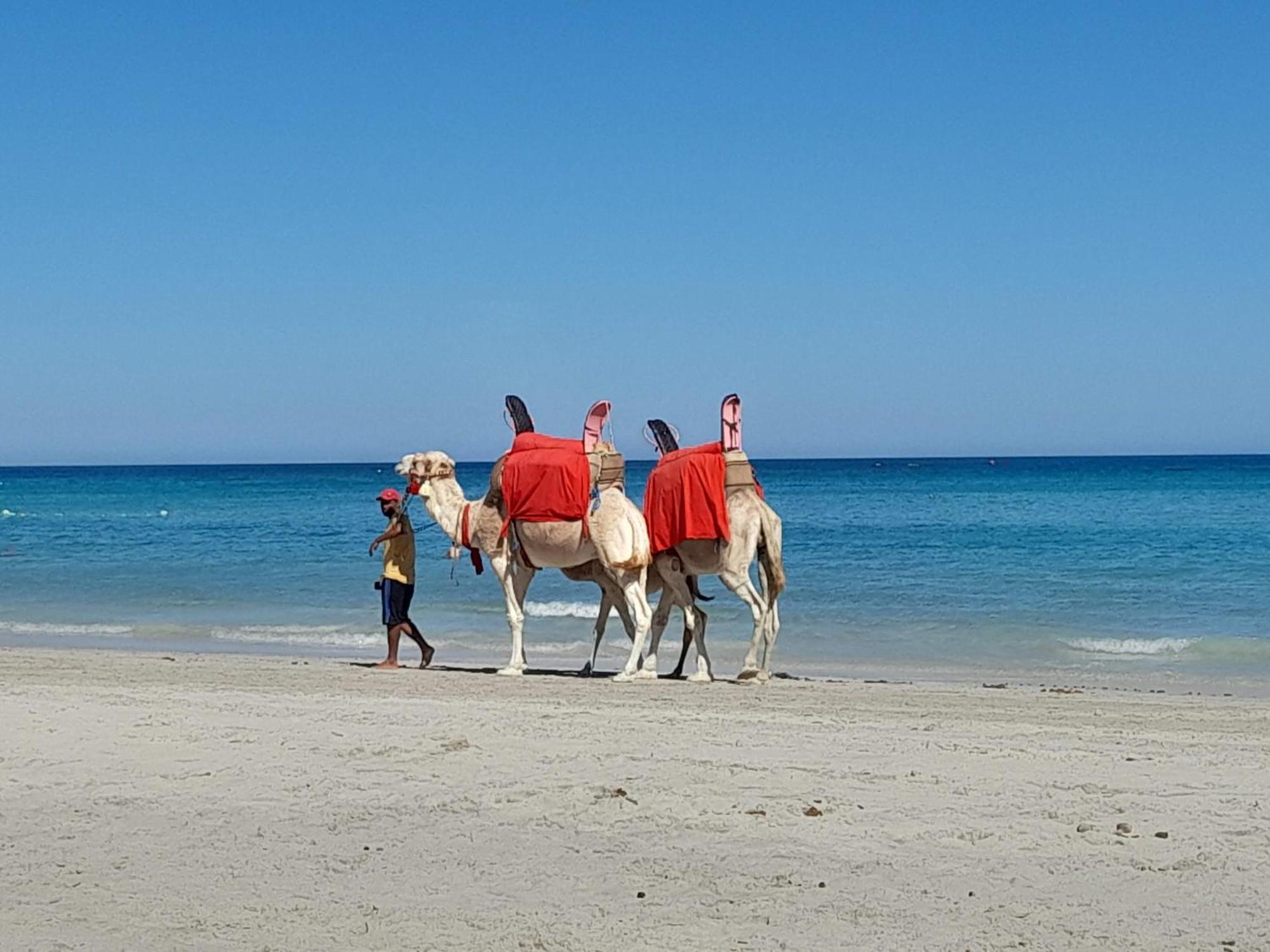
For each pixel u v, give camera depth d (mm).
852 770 9484
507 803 8586
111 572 33594
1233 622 24047
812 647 21609
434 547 41406
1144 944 6203
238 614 25875
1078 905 6742
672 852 7613
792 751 10117
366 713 11711
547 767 9539
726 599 27016
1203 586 29031
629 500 15930
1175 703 14336
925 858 7508
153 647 21641
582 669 17953
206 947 6117
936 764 9727
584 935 6309
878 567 33406
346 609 26438
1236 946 6176
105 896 6824
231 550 40062
